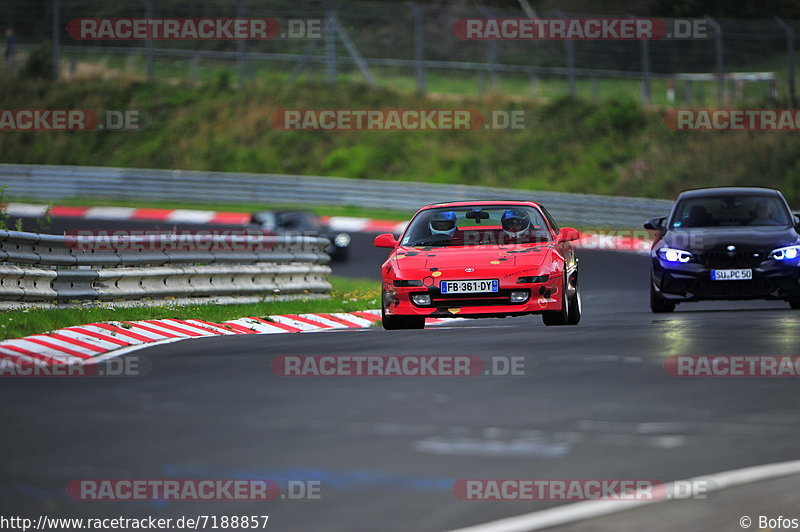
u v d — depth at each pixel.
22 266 45.53
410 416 22.67
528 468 18.02
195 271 54.25
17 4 179.50
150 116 165.75
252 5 173.25
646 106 158.88
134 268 51.75
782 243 50.41
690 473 17.70
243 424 21.73
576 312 46.12
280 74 175.62
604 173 146.38
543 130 156.50
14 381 27.95
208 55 168.38
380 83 172.12
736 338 37.16
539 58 174.62
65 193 142.75
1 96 168.25
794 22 152.62
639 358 31.86
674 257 51.31
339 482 17.14
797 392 25.92
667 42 175.00
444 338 38.53
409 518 15.20
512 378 28.16
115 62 181.50
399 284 42.94
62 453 19.11
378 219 130.88
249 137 161.50
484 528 14.63
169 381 27.84
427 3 184.12
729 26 164.38
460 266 42.69
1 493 16.61
